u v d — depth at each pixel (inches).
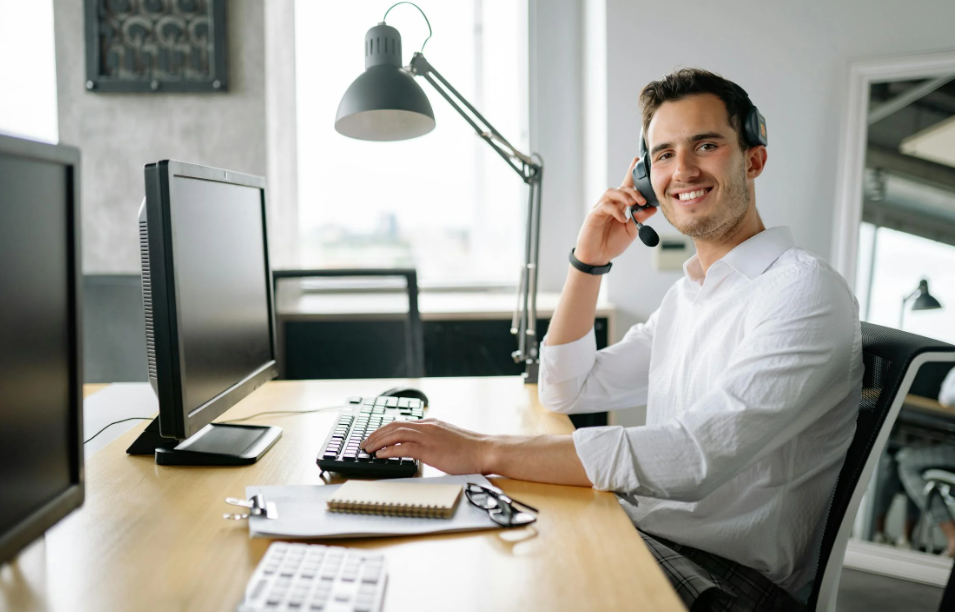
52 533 28.9
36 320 24.3
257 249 46.8
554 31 101.5
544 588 24.3
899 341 34.9
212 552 27.0
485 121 54.2
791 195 83.1
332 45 101.0
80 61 91.4
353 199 104.1
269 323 48.7
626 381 49.8
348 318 85.0
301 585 23.0
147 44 91.4
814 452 36.5
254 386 44.0
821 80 81.7
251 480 35.1
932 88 78.5
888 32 80.4
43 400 24.7
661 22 82.3
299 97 101.6
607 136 83.6
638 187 45.9
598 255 48.2
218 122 92.5
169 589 24.3
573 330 48.6
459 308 87.4
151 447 39.3
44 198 24.8
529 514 30.2
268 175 93.4
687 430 32.4
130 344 80.3
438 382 59.3
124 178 92.4
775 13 81.5
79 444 26.7
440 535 28.5
